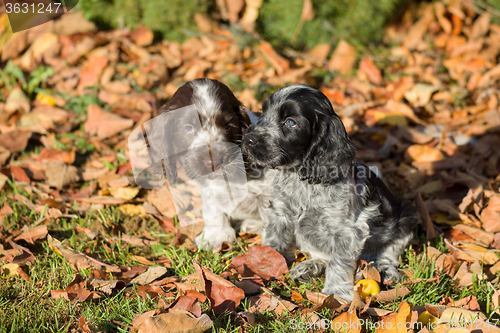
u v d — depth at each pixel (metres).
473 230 4.00
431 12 8.41
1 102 6.05
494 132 5.67
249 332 2.80
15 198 4.38
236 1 7.68
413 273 3.45
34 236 3.74
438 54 7.96
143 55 7.17
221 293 3.02
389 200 3.78
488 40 7.97
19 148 5.18
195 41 7.63
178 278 3.32
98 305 3.00
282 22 7.92
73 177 4.73
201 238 3.81
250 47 7.55
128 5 7.67
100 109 5.77
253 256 3.47
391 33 8.54
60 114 5.78
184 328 2.68
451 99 6.57
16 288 3.18
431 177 5.02
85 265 3.40
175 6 7.64
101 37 7.14
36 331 2.74
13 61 6.71
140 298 3.08
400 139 5.72
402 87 6.54
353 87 6.88
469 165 5.09
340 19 7.86
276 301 3.06
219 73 6.92
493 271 3.46
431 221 4.14
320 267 3.54
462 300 3.05
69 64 6.77
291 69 7.12
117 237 3.95
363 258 3.71
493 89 6.68
